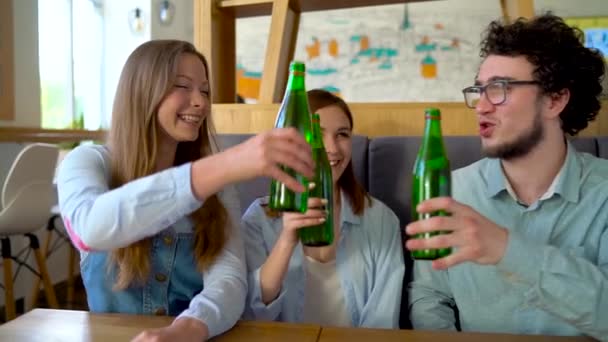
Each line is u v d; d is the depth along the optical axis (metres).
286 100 0.89
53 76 3.36
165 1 4.04
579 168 1.04
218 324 0.83
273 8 1.71
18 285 2.72
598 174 1.03
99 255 1.03
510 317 1.05
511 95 1.00
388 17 4.06
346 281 1.21
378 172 1.45
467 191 1.14
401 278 1.20
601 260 0.98
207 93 1.11
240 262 1.04
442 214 0.73
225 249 1.05
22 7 2.79
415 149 1.42
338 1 1.79
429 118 0.80
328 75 4.19
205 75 1.09
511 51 1.00
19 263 2.41
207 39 1.78
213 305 0.86
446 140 1.43
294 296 1.17
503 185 1.08
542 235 1.03
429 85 4.05
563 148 1.04
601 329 0.75
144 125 1.03
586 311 0.74
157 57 1.02
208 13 1.77
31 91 2.89
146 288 1.04
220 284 0.94
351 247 1.24
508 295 1.05
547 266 0.73
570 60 0.99
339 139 1.22
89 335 0.80
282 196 0.85
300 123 0.87
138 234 0.79
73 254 2.89
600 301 0.73
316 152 0.91
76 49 3.68
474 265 1.09
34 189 2.15
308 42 4.19
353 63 4.14
